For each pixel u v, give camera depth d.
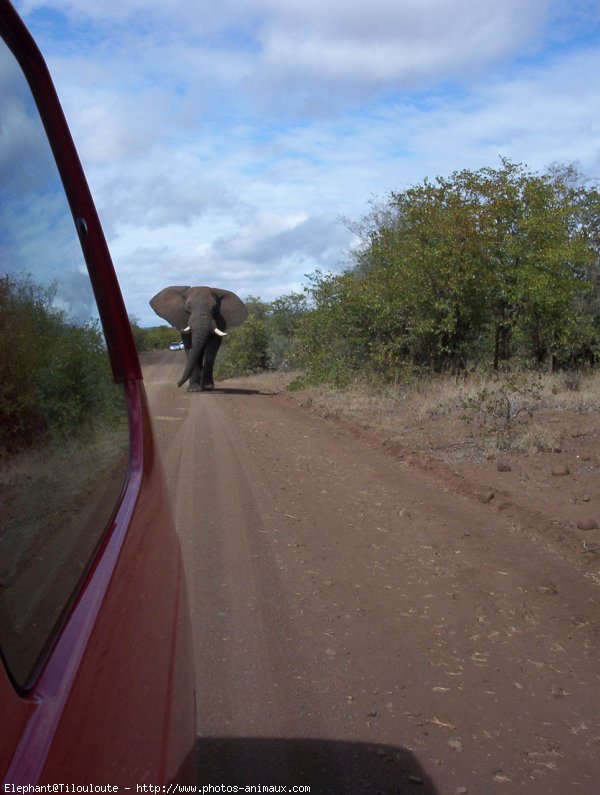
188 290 23.03
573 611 5.24
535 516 7.14
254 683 4.31
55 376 1.90
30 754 1.20
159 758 1.73
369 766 3.55
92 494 1.97
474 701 4.13
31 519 1.57
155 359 45.19
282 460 10.57
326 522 7.41
